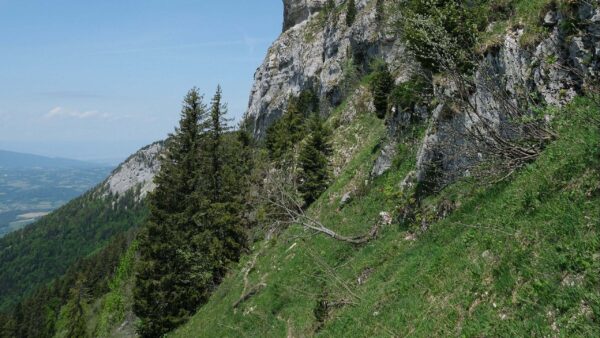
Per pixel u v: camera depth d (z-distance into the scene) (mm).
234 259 34562
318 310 14531
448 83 14516
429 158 15797
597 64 10516
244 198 38594
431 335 8031
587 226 6535
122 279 72875
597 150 7734
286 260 22875
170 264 34812
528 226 7898
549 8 12328
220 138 42625
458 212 12156
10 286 187625
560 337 5289
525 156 10742
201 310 30344
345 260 18172
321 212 26531
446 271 9570
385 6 55375
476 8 14719
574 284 5773
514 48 12875
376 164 23094
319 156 36969
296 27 110438
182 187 37469
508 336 6109
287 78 102375
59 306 117938
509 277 7125
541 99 11578
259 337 18016
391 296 11195
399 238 15398
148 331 33812
